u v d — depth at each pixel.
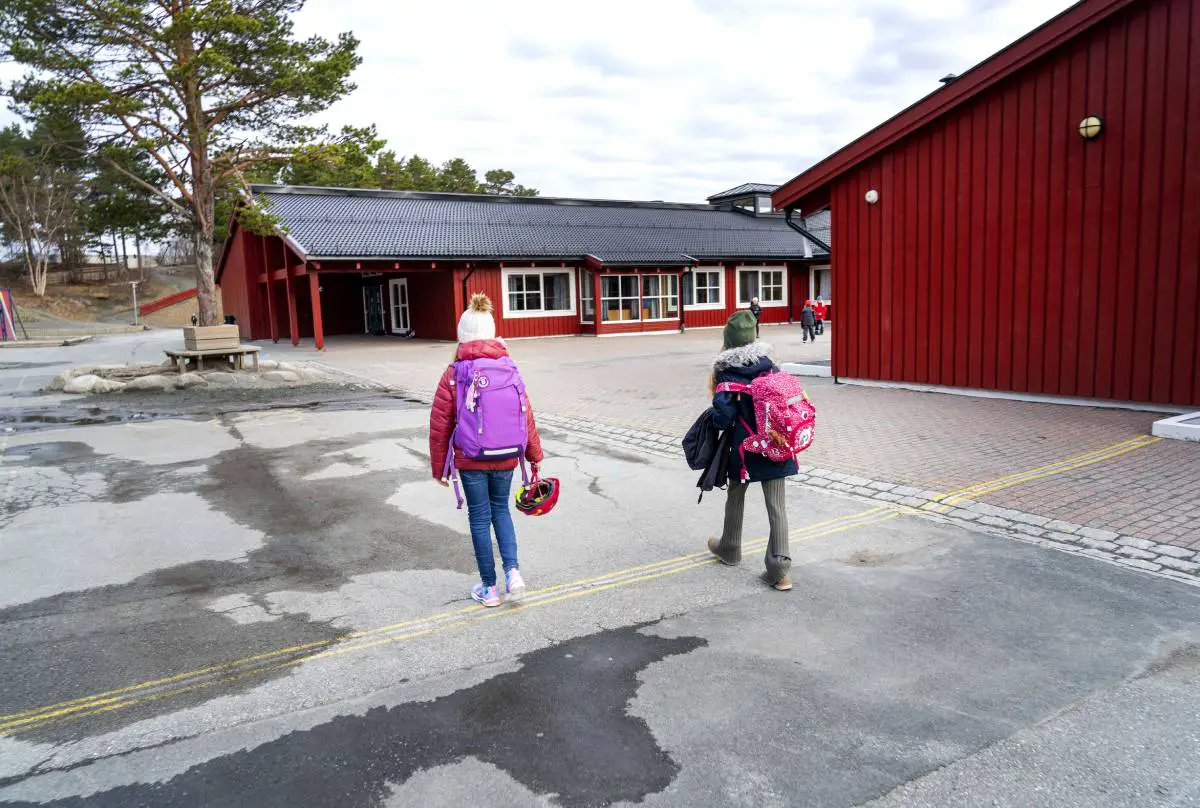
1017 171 10.19
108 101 13.39
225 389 13.75
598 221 30.19
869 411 9.99
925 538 5.25
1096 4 9.04
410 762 2.84
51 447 8.83
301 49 15.13
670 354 19.19
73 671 3.58
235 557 5.12
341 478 7.24
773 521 4.41
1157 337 8.95
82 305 61.97
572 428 9.68
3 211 60.53
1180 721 3.03
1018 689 3.30
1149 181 8.91
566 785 2.70
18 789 2.70
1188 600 4.14
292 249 23.44
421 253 23.33
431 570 4.84
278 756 2.89
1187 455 6.97
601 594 4.41
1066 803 2.56
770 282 31.38
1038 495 6.00
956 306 11.05
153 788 2.71
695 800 2.61
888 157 11.79
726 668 3.53
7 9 13.12
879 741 2.94
